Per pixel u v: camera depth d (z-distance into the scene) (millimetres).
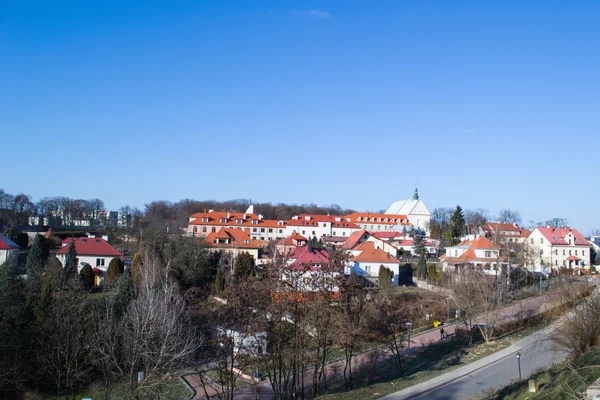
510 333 55125
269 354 37000
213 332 41031
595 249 121938
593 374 27422
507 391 32625
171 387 37656
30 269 67125
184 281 72375
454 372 41000
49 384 41375
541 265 98812
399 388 37000
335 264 37906
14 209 155500
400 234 149000
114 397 37188
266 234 155875
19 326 40969
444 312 68375
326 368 47281
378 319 45344
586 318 36156
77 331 39750
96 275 78500
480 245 93562
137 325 36719
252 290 36031
